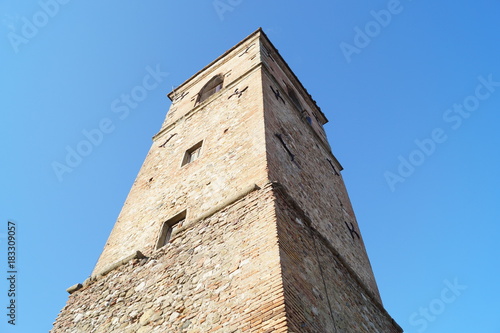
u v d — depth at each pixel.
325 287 9.33
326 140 19.81
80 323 10.09
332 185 15.88
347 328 9.09
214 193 11.62
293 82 21.62
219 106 16.50
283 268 7.99
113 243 12.59
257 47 19.83
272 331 6.85
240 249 8.98
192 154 14.84
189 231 10.66
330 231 12.59
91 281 11.29
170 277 9.63
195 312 8.27
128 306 9.62
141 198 14.02
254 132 13.05
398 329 11.95
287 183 11.72
